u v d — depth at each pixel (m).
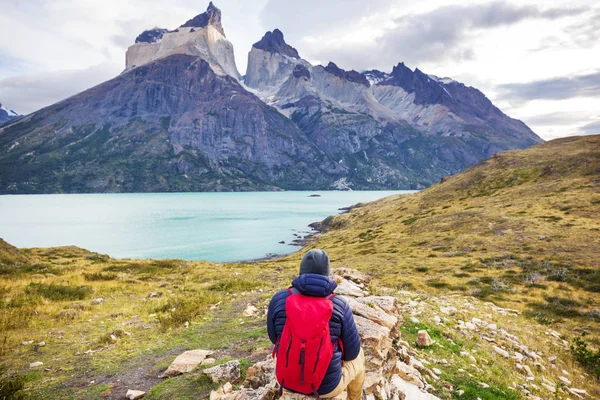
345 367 3.28
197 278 26.69
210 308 15.26
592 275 29.55
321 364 2.63
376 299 8.80
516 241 42.28
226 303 16.16
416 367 8.20
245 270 31.48
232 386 6.55
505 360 11.23
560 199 55.53
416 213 79.81
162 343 10.62
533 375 10.73
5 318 13.01
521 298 26.06
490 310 20.02
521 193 66.44
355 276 13.78
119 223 129.12
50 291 18.20
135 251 75.75
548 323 20.48
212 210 193.50
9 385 7.35
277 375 2.82
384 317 7.29
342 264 43.88
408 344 9.95
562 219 46.38
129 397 6.94
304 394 2.88
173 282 24.78
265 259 69.44
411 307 14.88
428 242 50.75
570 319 21.73
